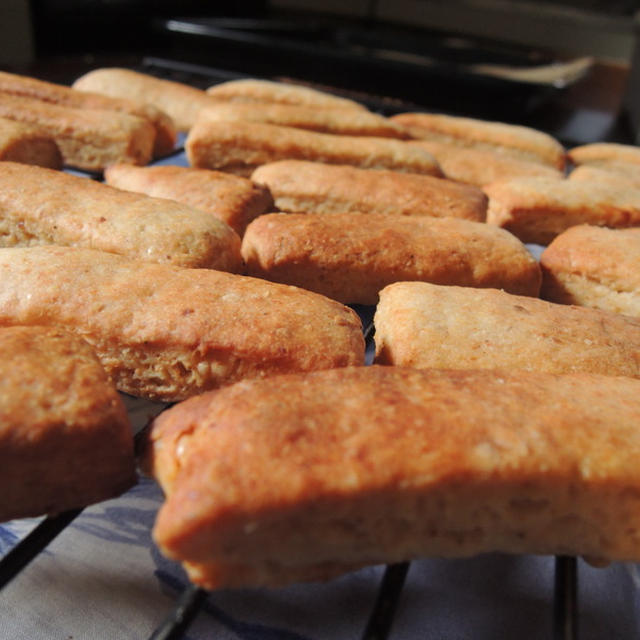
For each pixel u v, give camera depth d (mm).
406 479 123
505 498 130
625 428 137
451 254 207
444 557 139
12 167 216
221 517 115
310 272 207
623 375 165
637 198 254
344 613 142
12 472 134
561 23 638
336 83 420
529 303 183
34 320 168
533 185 255
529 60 497
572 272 216
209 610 140
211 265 196
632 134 408
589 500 131
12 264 174
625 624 144
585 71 469
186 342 165
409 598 145
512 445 129
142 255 193
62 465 137
